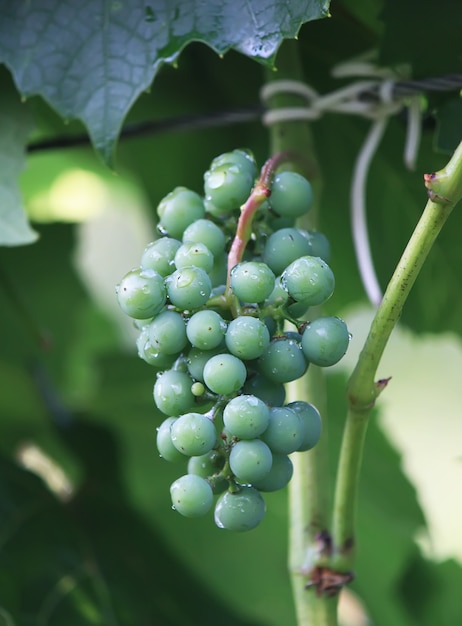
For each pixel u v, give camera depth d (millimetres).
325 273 476
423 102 634
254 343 463
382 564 812
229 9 554
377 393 519
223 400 472
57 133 746
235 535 784
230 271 483
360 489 816
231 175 507
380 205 725
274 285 479
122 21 570
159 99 747
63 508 746
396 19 616
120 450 816
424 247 494
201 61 728
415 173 704
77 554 721
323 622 562
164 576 738
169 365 489
